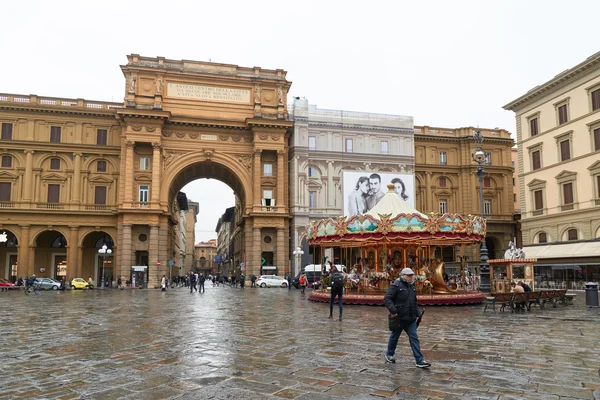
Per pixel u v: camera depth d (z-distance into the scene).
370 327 14.11
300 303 24.78
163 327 14.27
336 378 7.63
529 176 47.28
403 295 8.66
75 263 48.38
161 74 50.03
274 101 53.25
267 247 51.44
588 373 8.00
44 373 8.07
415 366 8.51
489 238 61.97
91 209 49.34
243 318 16.89
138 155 49.56
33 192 48.28
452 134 62.50
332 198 54.78
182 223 105.75
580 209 40.59
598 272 37.22
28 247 47.50
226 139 51.88
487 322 15.41
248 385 7.21
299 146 53.69
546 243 44.09
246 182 51.84
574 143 41.75
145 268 47.22
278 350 10.15
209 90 51.78
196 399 6.50
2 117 48.25
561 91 43.34
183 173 53.00
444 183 61.53
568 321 15.70
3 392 6.89
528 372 8.06
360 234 24.05
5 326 14.70
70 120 49.84
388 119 57.59
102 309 21.30
